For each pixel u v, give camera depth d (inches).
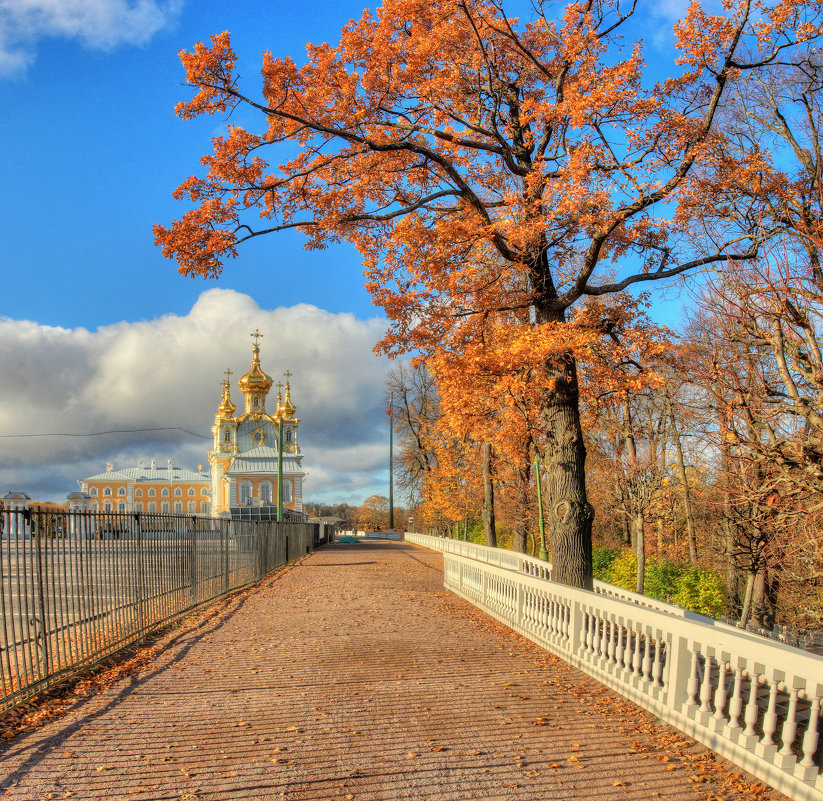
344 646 416.5
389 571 1062.4
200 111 427.8
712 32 396.2
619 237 451.8
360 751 228.2
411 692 305.9
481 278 483.2
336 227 482.9
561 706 287.1
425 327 516.7
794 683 201.2
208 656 384.5
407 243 455.8
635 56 391.5
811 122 662.5
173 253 428.1
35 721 257.4
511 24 494.9
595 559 1212.5
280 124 450.9
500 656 392.5
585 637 361.7
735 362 442.9
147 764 215.0
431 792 196.5
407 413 1953.7
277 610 588.7
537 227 403.9
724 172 409.4
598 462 941.8
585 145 394.6
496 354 446.0
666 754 230.8
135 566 435.8
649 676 305.0
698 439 530.3
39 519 306.7
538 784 203.6
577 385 490.6
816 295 388.8
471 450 1219.9
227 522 729.0
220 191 441.7
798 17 396.8
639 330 455.2
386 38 460.4
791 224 434.0
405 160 496.4
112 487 4596.5
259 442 3444.9
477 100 493.0
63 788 195.9
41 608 303.6
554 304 484.4
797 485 380.2
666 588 927.7
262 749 229.5
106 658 371.9
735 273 424.2
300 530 1540.4
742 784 206.2
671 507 928.3
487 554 1027.9
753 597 598.2
